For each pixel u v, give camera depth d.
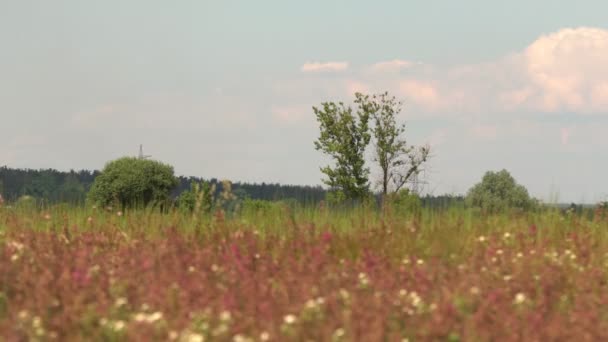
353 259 17.31
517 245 19.23
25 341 11.23
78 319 11.92
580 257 17.73
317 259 15.77
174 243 17.84
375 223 21.70
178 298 13.18
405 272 15.11
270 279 14.80
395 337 10.93
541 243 19.00
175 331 11.36
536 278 15.18
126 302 13.09
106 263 16.72
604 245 19.55
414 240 18.55
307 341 11.09
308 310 12.19
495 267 16.11
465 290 13.52
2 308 13.07
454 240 18.50
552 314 12.73
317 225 21.27
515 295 14.05
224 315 11.96
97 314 12.18
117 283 14.35
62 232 21.53
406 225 20.55
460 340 11.09
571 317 12.38
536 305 13.23
